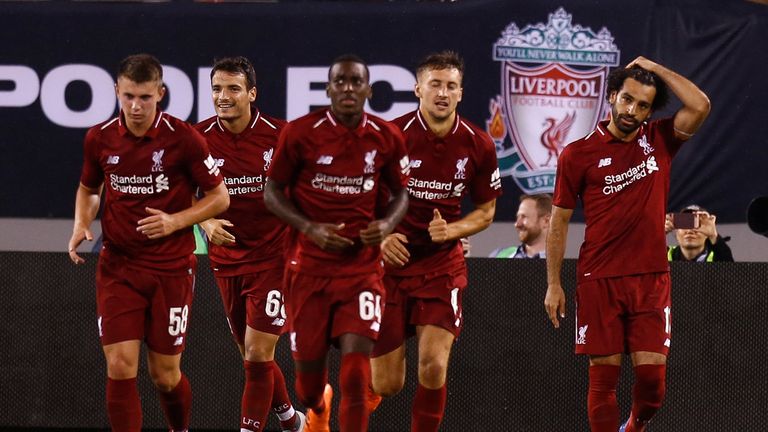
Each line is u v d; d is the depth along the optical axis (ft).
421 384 49.73
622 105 50.01
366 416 44.47
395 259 48.60
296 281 46.21
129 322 48.78
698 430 59.26
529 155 76.59
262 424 54.70
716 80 75.82
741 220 76.33
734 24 75.61
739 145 76.02
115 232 48.83
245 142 55.16
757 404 58.90
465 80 76.43
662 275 50.67
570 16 76.02
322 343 46.03
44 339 61.16
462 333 60.34
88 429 61.62
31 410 61.26
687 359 59.31
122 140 48.14
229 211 55.16
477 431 60.23
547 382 59.93
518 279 60.08
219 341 60.80
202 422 60.80
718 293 59.21
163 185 48.60
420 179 49.73
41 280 61.16
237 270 55.42
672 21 75.97
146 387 61.57
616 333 50.67
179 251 49.60
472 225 50.19
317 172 44.68
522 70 76.33
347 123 44.42
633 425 52.37
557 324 52.65
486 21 76.28
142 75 46.73
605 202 50.78
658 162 50.96
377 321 45.55
